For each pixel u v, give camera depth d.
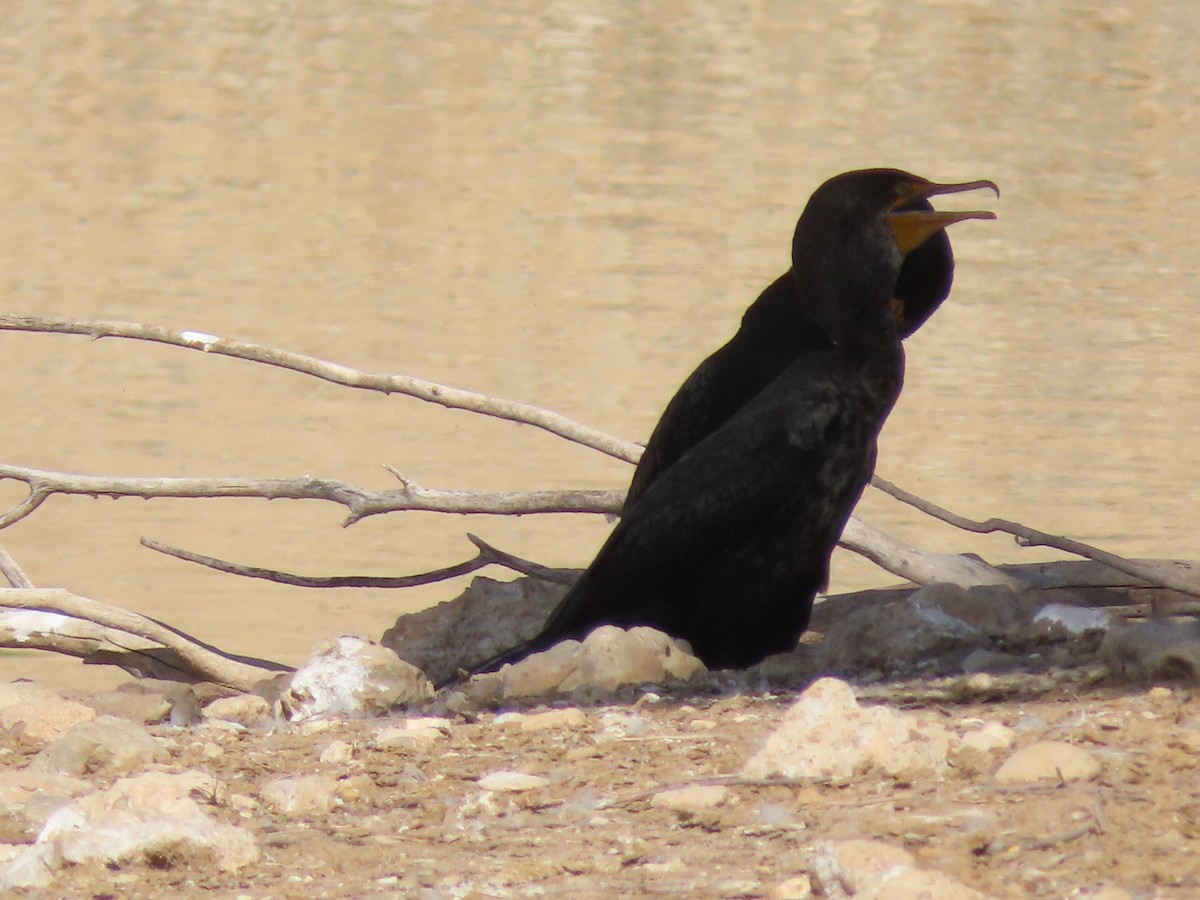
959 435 17.91
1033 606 8.25
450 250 25.03
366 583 10.41
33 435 17.50
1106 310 22.95
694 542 7.90
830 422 7.86
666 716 6.58
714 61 37.16
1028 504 15.84
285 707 7.47
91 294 22.58
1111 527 15.12
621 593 8.07
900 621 8.08
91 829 5.02
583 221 26.69
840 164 30.95
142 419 18.12
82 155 29.73
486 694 7.58
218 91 33.94
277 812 5.47
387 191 28.27
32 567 14.29
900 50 38.19
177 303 22.30
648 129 32.56
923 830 4.80
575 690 7.50
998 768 5.30
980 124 33.88
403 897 4.60
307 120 32.41
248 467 16.73
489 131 32.06
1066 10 41.09
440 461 17.02
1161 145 32.88
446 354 20.42
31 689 7.78
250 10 38.66
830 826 4.93
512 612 9.69
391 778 5.79
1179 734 5.55
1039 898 4.29
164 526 15.52
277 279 23.48
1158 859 4.48
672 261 24.69
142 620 9.97
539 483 16.38
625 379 19.64
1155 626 6.87
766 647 8.31
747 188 28.98
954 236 26.27
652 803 5.29
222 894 4.69
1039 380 19.95
